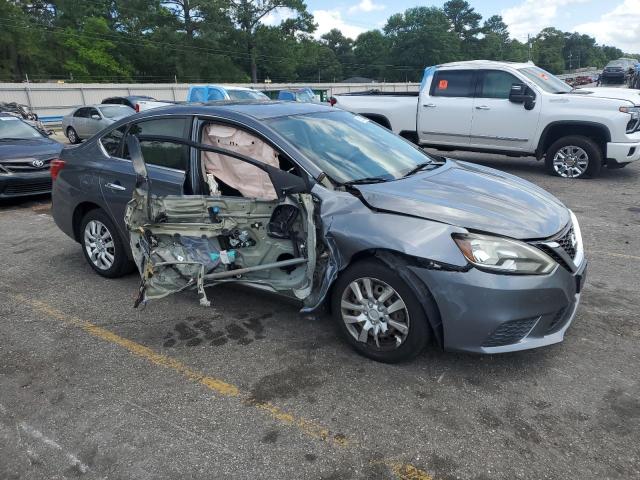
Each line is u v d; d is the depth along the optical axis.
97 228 4.98
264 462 2.60
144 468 2.59
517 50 114.56
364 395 3.10
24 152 8.57
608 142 8.67
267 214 3.60
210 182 3.82
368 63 105.31
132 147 3.92
